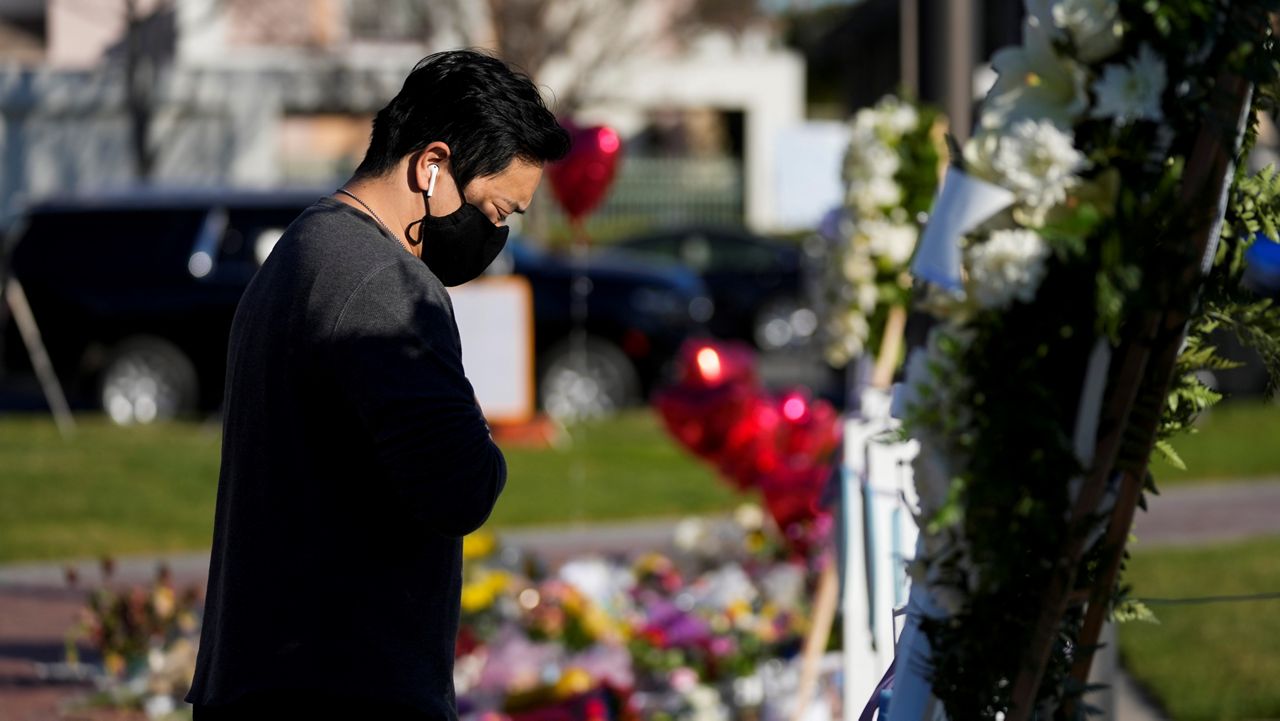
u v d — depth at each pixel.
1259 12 3.23
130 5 30.25
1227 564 11.30
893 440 3.47
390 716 3.50
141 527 13.25
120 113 33.91
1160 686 8.30
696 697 7.25
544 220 36.72
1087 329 3.26
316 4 36.94
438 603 3.62
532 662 7.44
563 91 35.00
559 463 16.31
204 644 3.71
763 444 8.14
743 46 42.25
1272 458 16.03
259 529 3.54
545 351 20.22
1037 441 3.27
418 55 36.81
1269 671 8.46
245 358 3.63
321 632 3.49
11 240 19.66
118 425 18.66
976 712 3.40
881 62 28.59
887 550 5.11
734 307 28.50
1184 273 3.23
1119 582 3.65
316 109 36.56
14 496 14.27
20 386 23.61
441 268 3.82
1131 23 3.25
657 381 20.66
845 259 7.37
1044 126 3.22
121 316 19.38
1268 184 3.45
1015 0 6.84
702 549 9.41
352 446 3.52
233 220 19.66
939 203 3.40
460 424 3.45
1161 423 3.56
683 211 44.31
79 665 9.19
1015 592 3.37
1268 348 3.40
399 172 3.71
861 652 5.88
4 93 33.53
